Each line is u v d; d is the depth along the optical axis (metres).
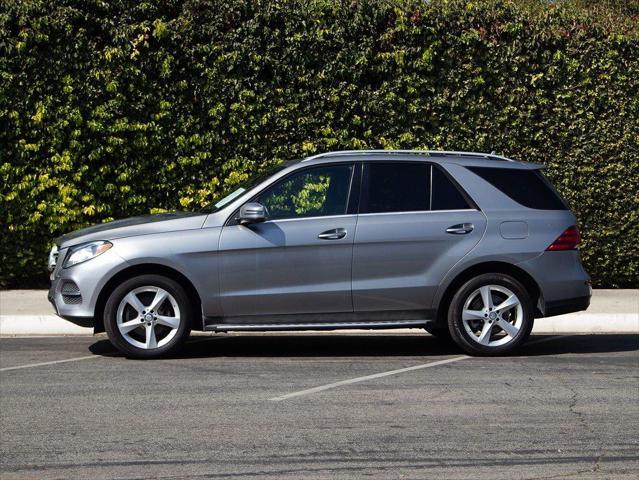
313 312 10.28
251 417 7.82
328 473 6.36
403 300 10.32
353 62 14.86
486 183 10.59
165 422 7.66
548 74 15.36
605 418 7.83
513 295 10.41
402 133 15.13
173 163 14.65
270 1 14.62
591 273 15.94
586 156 15.57
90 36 14.31
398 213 10.39
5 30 13.98
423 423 7.64
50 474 6.35
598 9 18.44
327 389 8.87
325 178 10.46
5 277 14.76
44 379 9.28
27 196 14.36
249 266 10.17
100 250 10.12
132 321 10.17
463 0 15.27
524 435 7.30
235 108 14.62
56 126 14.21
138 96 14.43
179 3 14.59
